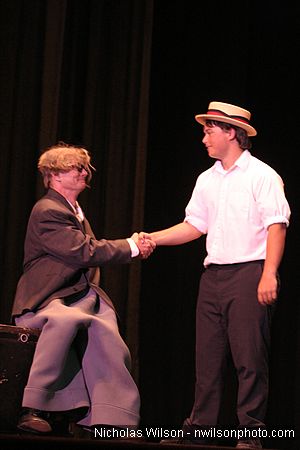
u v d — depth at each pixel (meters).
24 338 5.68
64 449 4.41
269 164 8.73
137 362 8.02
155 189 8.55
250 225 5.91
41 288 5.94
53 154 6.25
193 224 6.37
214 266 5.99
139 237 6.27
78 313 5.74
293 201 8.63
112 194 8.27
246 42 8.89
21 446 4.32
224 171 6.11
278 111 8.81
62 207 6.11
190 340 8.43
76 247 5.92
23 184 7.90
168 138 8.64
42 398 5.50
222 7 8.91
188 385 8.34
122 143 8.37
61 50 8.05
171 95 8.72
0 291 7.71
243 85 8.81
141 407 8.16
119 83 8.43
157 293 8.45
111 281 8.16
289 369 8.42
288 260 8.57
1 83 7.89
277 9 8.95
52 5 8.09
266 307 5.79
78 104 8.29
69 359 5.81
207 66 8.81
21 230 7.86
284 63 8.87
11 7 7.99
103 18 8.45
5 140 7.84
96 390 5.69
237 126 6.09
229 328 5.84
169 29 8.80
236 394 8.19
